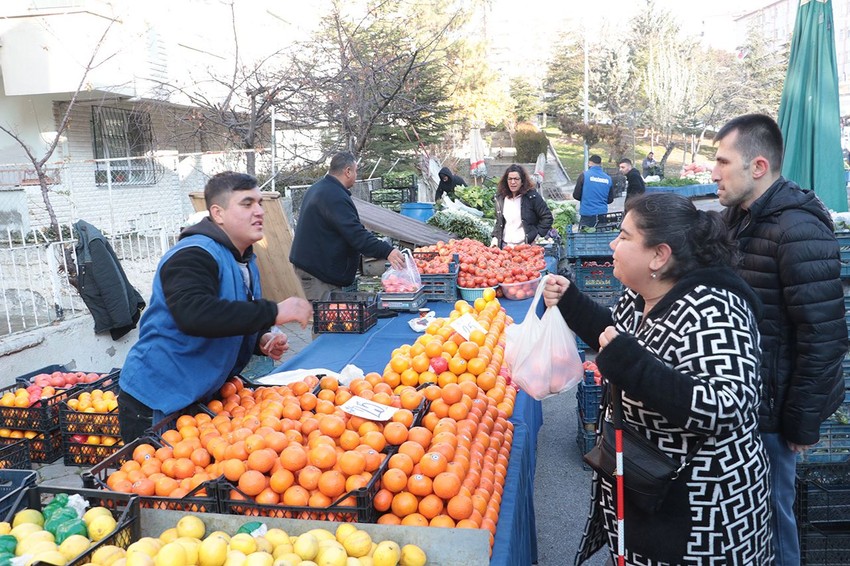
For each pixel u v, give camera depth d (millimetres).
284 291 8984
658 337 2227
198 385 3084
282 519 2311
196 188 17078
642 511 2305
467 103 27359
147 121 14906
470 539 2184
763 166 2943
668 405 2023
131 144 15109
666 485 2211
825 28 4949
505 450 3195
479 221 10773
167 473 2623
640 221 2248
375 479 2402
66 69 11898
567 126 54812
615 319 2748
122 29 12523
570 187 37844
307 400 3082
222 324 2811
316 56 14391
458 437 2768
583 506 4680
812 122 5023
